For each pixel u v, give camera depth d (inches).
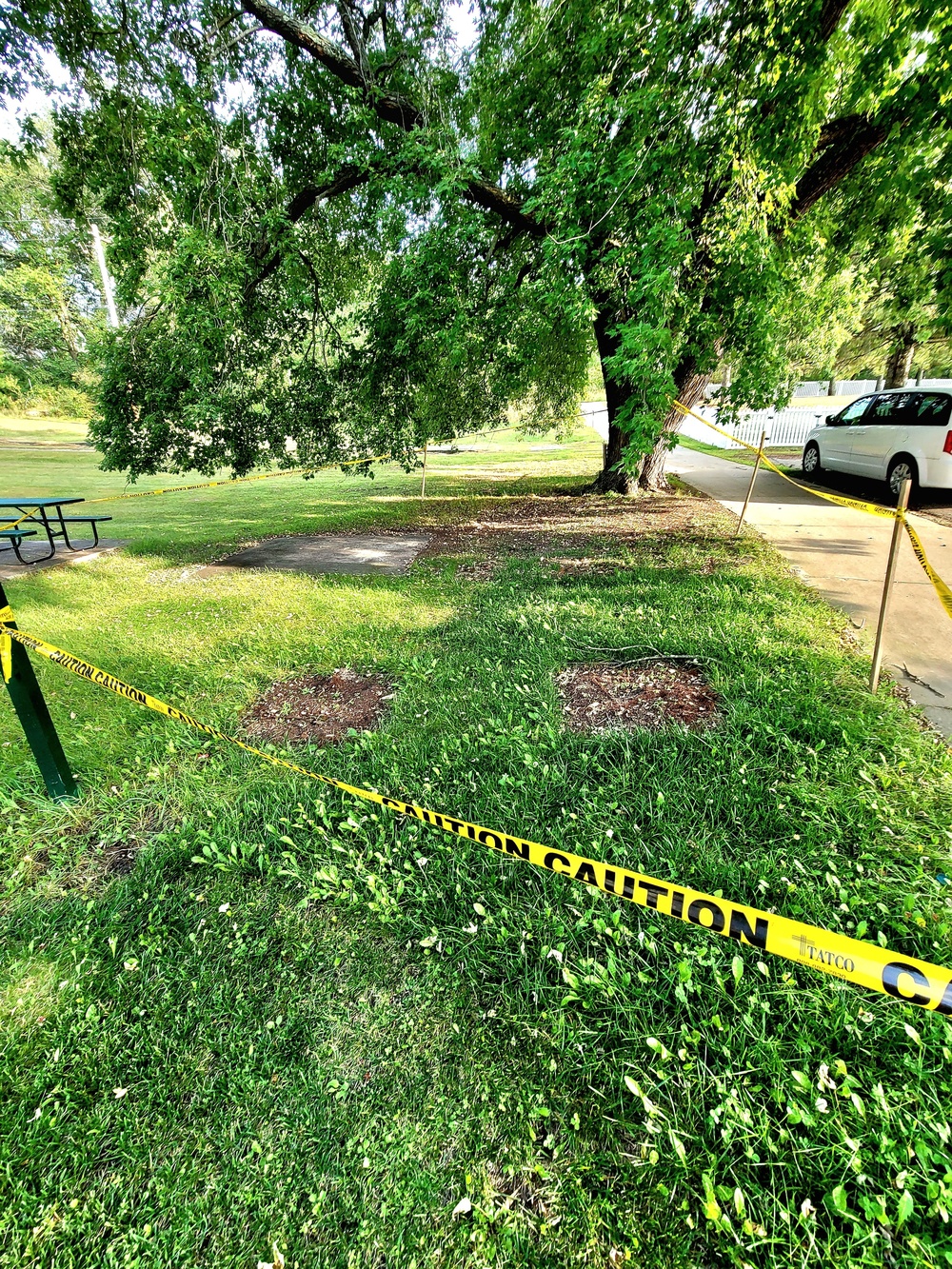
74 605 225.5
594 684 144.6
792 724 120.0
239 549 316.2
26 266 1348.4
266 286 319.9
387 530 354.9
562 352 458.6
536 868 90.2
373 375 343.6
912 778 104.0
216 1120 62.2
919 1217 51.6
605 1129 59.5
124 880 94.3
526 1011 71.0
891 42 193.5
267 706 145.2
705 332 233.3
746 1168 55.5
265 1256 52.5
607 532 313.9
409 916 84.1
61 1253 53.1
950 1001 42.0
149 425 304.5
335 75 302.4
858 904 79.4
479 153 311.1
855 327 669.9
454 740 122.8
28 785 117.6
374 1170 57.6
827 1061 62.1
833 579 213.8
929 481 323.9
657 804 100.6
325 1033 69.9
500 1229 52.9
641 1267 50.2
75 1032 71.1
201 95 265.6
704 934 77.8
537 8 265.6
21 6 263.1
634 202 205.6
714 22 201.0
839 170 274.5
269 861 95.3
